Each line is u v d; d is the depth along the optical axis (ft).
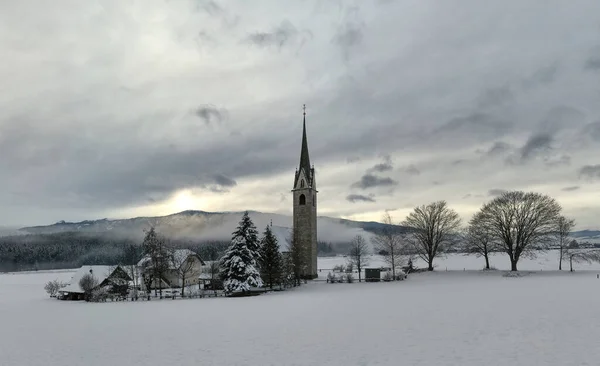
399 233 326.44
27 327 126.21
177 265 295.07
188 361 73.67
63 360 79.46
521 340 77.66
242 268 232.94
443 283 239.30
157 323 121.39
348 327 100.17
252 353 77.25
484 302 136.77
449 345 76.28
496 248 305.12
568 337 78.64
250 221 256.11
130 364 73.82
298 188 334.03
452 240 325.01
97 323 128.57
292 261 287.07
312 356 72.95
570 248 326.03
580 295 148.66
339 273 320.50
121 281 271.49
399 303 145.28
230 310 147.13
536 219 287.48
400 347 76.48
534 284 204.95
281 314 129.80
